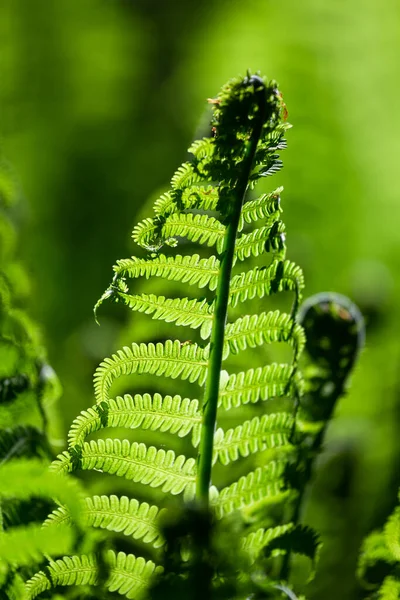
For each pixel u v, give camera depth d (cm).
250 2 580
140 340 215
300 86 480
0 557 165
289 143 446
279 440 174
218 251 173
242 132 168
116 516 171
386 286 336
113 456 171
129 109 606
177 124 596
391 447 256
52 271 429
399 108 512
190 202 171
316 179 436
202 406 172
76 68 607
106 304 344
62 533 166
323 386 191
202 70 567
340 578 218
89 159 550
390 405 279
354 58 521
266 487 175
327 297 194
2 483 161
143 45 632
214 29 609
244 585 166
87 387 294
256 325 174
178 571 165
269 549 174
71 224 490
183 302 172
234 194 169
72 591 177
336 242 424
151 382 211
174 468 172
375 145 488
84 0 641
